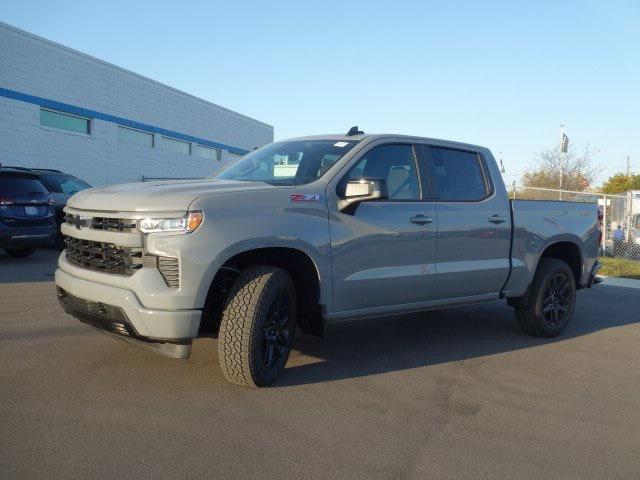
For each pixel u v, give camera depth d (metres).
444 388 4.60
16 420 3.57
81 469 3.01
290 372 4.79
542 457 3.45
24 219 10.26
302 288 4.75
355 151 4.99
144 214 3.98
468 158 5.96
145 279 3.90
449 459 3.36
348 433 3.64
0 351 4.96
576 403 4.42
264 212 4.25
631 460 3.46
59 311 6.50
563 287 6.56
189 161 26.48
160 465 3.10
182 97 25.58
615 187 55.34
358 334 6.26
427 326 6.83
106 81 21.08
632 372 5.32
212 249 3.96
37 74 18.27
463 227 5.55
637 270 13.59
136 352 5.04
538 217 6.29
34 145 18.30
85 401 3.93
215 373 4.60
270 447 3.38
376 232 4.88
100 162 21.00
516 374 5.08
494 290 5.97
